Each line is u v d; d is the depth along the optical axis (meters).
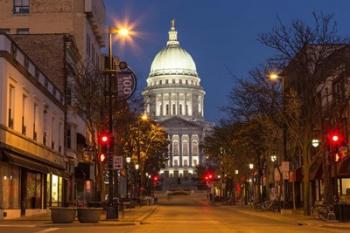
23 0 74.00
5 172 40.38
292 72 47.88
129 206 71.12
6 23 73.69
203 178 189.12
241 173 91.06
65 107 61.00
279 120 51.31
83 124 70.75
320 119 46.25
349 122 50.47
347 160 49.97
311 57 46.25
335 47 46.16
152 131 94.19
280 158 69.56
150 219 46.34
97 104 50.56
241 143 73.56
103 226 34.75
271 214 55.47
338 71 46.41
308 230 32.25
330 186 46.41
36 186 49.50
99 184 49.06
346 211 39.12
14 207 43.03
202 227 34.75
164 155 131.25
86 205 53.31
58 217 36.03
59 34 60.62
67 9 73.75
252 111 58.53
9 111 40.88
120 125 58.09
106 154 46.88
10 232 28.50
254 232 30.08
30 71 47.00
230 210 71.31
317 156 50.34
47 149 52.19
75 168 66.94
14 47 41.56
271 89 51.31
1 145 37.78
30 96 46.44
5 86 38.97
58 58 60.47
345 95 47.66
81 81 54.59
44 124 52.34
